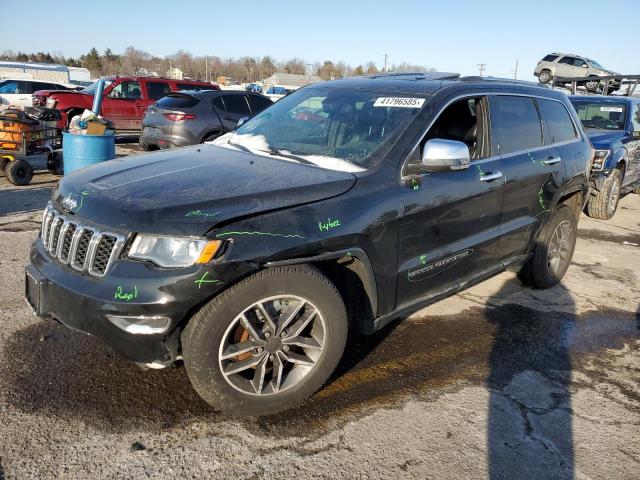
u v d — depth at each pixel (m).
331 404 3.11
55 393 3.02
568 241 5.25
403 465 2.65
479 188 3.82
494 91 4.21
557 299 5.03
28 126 8.64
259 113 4.52
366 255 3.08
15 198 7.73
